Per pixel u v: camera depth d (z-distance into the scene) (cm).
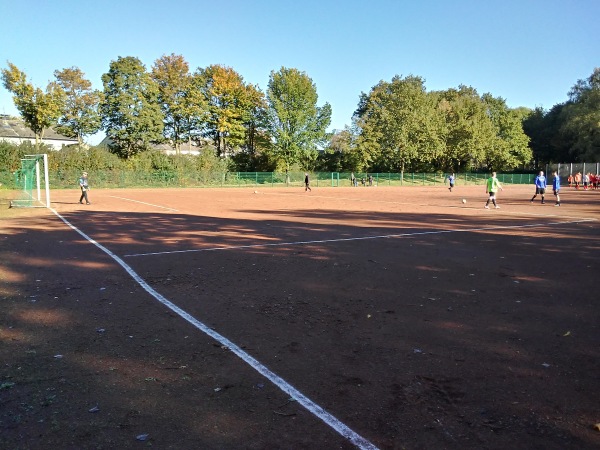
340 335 551
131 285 789
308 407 382
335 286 782
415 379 434
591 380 432
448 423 358
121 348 509
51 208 2444
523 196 3772
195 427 351
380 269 919
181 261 998
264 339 538
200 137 6856
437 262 990
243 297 714
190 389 413
